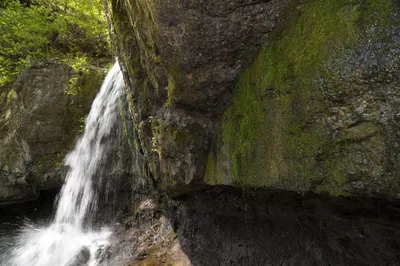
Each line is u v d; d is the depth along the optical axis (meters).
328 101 1.54
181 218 3.65
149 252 3.49
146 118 3.35
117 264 3.42
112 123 5.23
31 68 6.05
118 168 5.01
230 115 2.33
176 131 2.68
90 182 5.38
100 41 7.35
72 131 6.06
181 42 2.14
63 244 4.43
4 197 6.22
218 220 3.21
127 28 3.20
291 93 1.75
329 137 1.55
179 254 3.28
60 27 7.15
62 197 5.96
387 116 1.34
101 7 7.20
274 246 2.61
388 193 1.35
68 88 6.02
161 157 3.00
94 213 5.13
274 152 1.85
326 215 2.12
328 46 1.57
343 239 2.15
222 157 2.38
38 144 5.95
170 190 3.18
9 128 6.13
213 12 1.99
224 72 2.27
